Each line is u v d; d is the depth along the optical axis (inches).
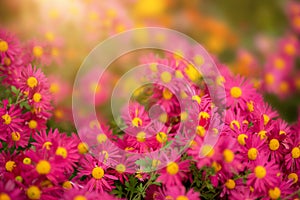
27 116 32.8
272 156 31.2
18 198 27.8
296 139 31.8
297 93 51.2
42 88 33.0
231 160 29.1
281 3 57.8
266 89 49.7
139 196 30.8
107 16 41.8
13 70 34.5
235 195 29.7
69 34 41.1
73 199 28.9
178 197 29.0
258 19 57.4
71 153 30.5
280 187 30.2
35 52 36.9
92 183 30.6
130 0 48.9
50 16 41.5
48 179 29.2
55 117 37.3
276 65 51.8
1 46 34.1
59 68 39.6
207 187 30.4
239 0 58.4
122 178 31.7
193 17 53.8
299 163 31.6
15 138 32.2
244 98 33.1
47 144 30.7
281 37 55.5
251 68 51.1
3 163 30.6
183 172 30.2
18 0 44.9
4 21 44.9
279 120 33.2
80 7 41.6
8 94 34.6
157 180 29.4
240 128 31.0
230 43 54.1
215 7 57.0
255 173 29.8
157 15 51.0
